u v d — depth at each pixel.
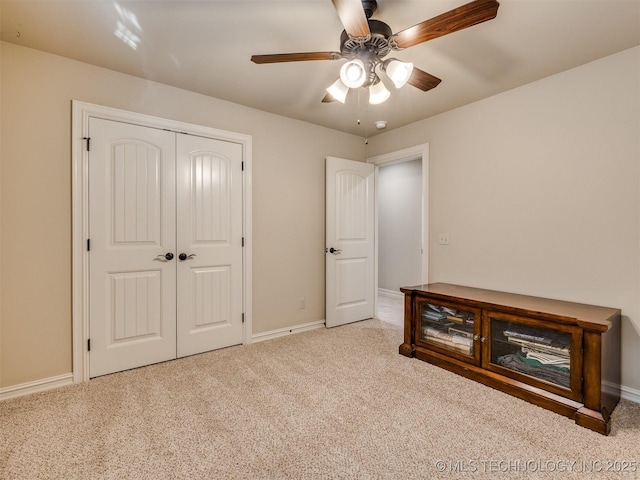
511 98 2.66
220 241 2.91
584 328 1.79
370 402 1.99
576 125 2.30
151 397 2.05
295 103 2.97
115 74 2.39
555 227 2.42
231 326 2.98
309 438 1.65
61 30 1.90
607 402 1.83
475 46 2.05
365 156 4.04
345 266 3.73
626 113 2.09
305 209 3.48
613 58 2.13
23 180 2.08
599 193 2.20
